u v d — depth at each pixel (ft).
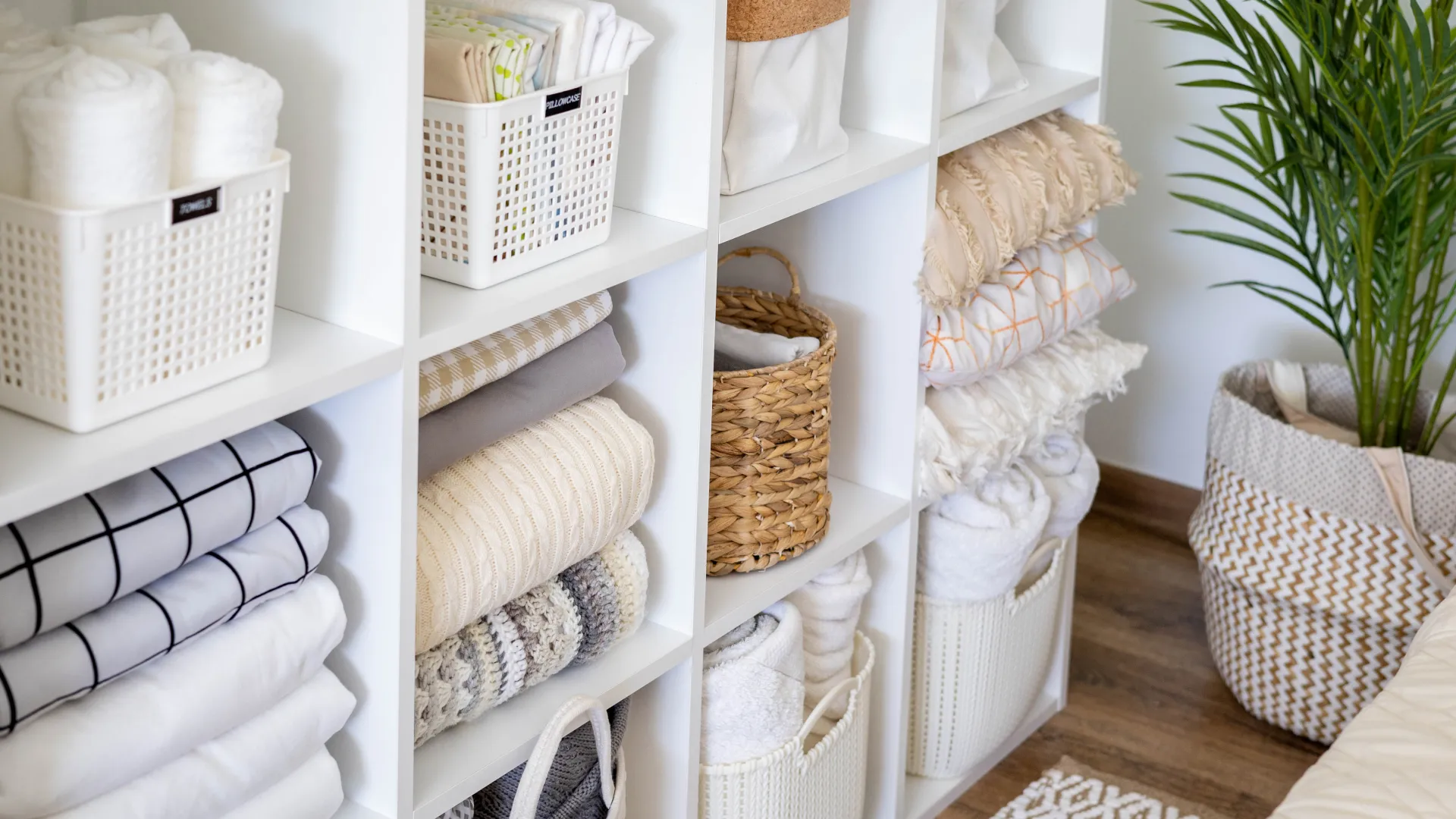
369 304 3.74
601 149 4.33
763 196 5.08
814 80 5.24
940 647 6.79
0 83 2.95
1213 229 9.33
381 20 3.49
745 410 5.34
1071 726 7.84
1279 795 7.32
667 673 5.31
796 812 5.78
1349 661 7.32
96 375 3.10
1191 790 7.34
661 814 5.51
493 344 4.32
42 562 3.10
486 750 4.48
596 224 4.43
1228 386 7.98
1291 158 6.88
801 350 5.61
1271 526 7.34
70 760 3.20
